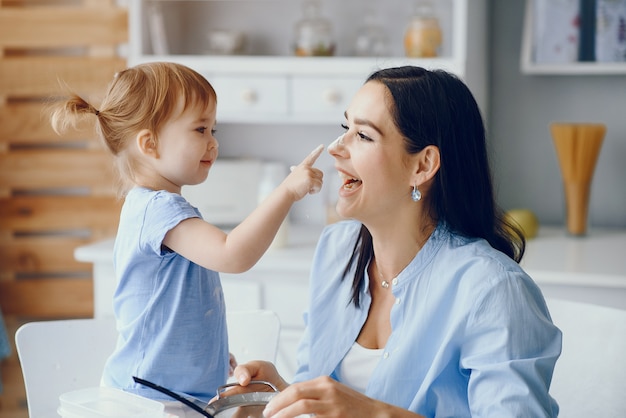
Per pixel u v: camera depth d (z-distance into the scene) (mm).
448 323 1285
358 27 2730
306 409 1123
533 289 1266
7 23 2656
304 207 2896
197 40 2852
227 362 1550
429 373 1264
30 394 1575
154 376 1446
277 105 2520
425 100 1296
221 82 2531
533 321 1216
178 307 1451
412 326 1309
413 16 2539
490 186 1373
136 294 1459
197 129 1514
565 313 1585
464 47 2375
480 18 2605
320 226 2855
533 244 2482
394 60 2439
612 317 1523
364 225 1431
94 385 1635
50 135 2670
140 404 1231
